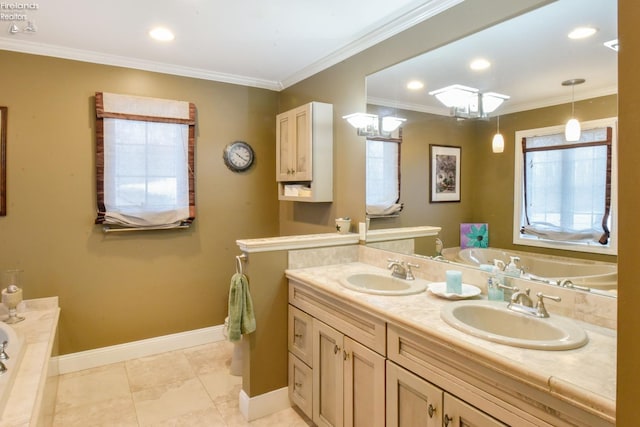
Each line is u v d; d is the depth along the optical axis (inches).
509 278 72.0
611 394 38.7
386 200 100.7
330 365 82.7
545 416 43.3
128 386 108.7
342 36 104.2
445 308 64.3
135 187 122.0
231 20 94.5
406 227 95.2
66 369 116.1
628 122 29.2
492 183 76.9
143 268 127.3
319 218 128.0
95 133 117.3
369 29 100.0
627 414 29.7
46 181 112.0
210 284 139.3
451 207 84.6
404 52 94.3
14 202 108.2
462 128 81.7
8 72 106.4
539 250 69.0
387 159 100.1
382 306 68.1
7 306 98.8
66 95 113.6
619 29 29.5
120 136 119.1
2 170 106.4
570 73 63.9
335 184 119.6
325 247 103.9
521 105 71.3
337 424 80.4
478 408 50.7
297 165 122.4
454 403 54.0
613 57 58.6
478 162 79.0
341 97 116.0
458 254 83.5
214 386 109.4
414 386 60.9
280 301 97.6
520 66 71.1
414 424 61.8
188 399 102.5
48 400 80.6
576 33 63.0
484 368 49.6
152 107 123.6
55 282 114.3
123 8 87.7
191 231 135.1
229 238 142.4
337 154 118.3
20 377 69.9
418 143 91.6
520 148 71.9
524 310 62.9
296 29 99.7
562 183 65.4
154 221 125.1
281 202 151.3
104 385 109.0
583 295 61.0
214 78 136.5
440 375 56.3
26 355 79.4
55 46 109.5
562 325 56.8
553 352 48.7
